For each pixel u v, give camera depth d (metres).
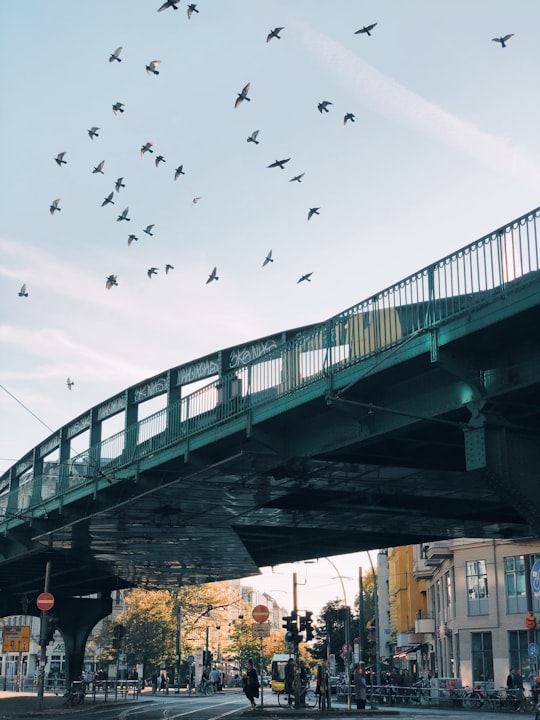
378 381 22.02
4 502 46.31
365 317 22.33
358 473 27.86
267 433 26.14
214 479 29.72
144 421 33.84
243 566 51.34
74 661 62.72
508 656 53.44
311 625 37.97
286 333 34.53
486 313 18.38
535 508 19.67
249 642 136.50
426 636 78.62
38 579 58.12
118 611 126.50
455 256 19.89
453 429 22.30
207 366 36.78
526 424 20.47
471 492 31.03
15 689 73.56
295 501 33.44
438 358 19.38
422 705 48.78
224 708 41.97
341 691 56.97
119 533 40.62
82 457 37.81
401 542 43.19
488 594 55.44
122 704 47.59
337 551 46.75
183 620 96.25
